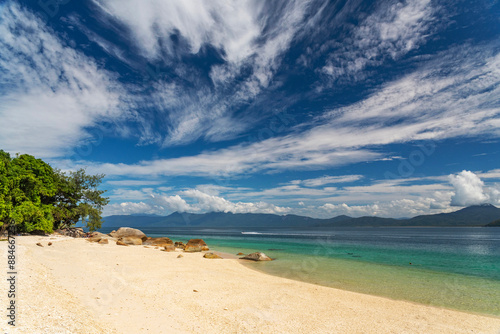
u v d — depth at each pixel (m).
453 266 29.11
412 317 12.23
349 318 11.57
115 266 19.30
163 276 17.58
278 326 9.92
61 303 8.55
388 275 23.33
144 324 8.62
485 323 11.67
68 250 24.80
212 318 10.16
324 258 35.00
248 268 25.72
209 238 88.50
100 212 53.97
